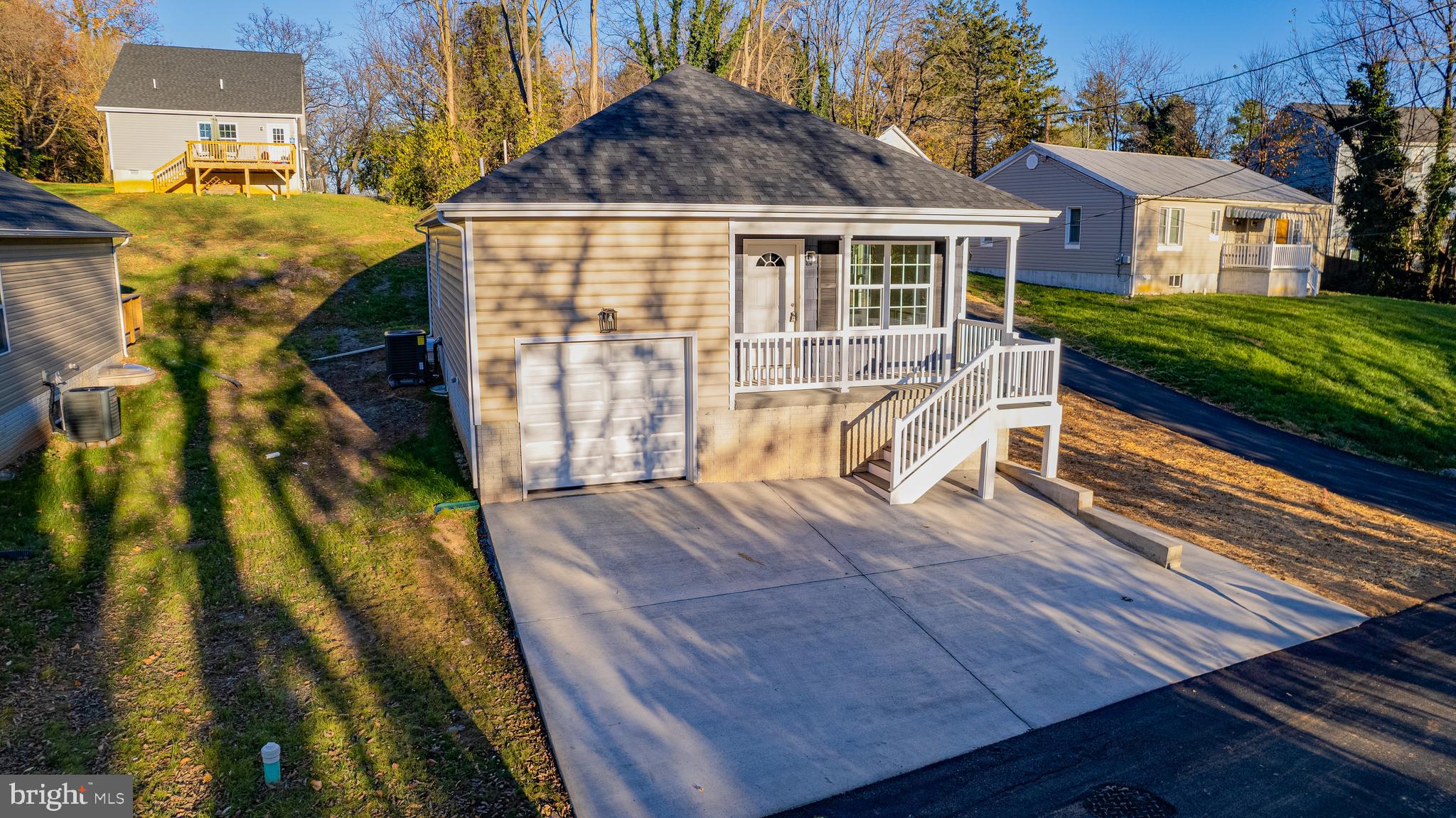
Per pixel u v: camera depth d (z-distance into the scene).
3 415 11.32
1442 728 7.16
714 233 12.09
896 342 14.38
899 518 11.70
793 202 12.03
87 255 15.26
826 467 13.24
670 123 13.54
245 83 39.22
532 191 11.12
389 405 15.52
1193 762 6.56
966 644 8.35
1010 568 10.22
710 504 11.80
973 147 51.41
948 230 13.13
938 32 53.62
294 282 23.39
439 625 8.32
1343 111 40.19
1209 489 14.01
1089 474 14.43
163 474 11.59
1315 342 24.09
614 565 9.74
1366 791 6.24
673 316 12.12
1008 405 12.85
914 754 6.59
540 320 11.48
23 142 44.41
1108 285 31.28
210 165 32.25
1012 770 6.40
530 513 11.20
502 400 11.46
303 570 9.20
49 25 44.00
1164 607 9.42
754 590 9.31
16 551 8.92
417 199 34.53
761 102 14.93
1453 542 12.18
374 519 10.62
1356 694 7.70
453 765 6.25
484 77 42.28
